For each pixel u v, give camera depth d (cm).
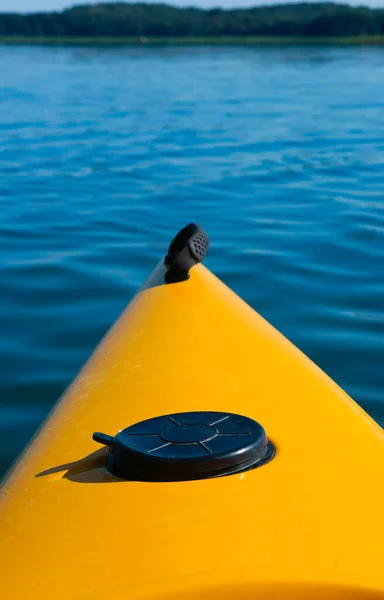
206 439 121
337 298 413
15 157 882
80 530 115
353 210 612
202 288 242
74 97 1548
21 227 569
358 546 111
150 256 494
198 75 2070
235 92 1628
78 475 130
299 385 173
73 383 185
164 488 119
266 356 190
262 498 118
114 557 109
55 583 107
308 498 120
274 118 1214
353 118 1215
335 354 341
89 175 773
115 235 546
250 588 104
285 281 442
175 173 779
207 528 112
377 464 137
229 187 710
